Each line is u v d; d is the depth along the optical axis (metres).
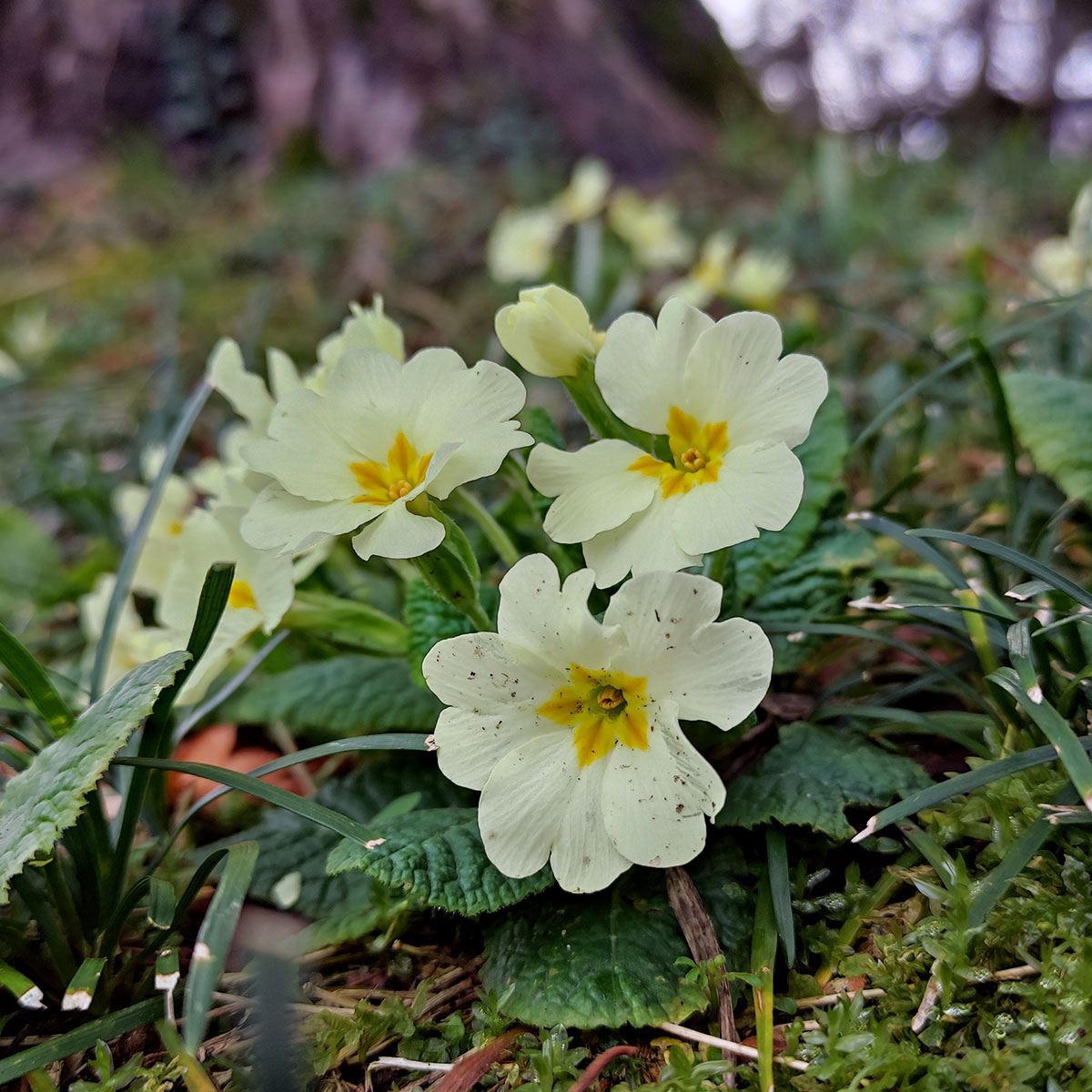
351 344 0.14
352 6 0.62
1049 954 0.11
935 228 0.46
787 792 0.13
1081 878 0.12
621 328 0.13
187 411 0.19
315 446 0.13
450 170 0.56
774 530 0.12
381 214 0.49
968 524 0.19
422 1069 0.12
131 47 0.66
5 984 0.12
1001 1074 0.11
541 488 0.13
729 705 0.12
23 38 0.69
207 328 0.41
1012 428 0.16
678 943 0.13
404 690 0.16
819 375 0.12
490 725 0.12
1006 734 0.14
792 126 0.83
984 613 0.13
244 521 0.13
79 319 0.47
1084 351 0.22
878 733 0.15
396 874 0.12
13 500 0.32
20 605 0.25
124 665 0.18
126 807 0.13
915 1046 0.11
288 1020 0.12
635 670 0.12
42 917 0.13
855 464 0.24
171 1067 0.12
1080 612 0.13
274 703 0.16
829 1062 0.11
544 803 0.12
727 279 0.32
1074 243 0.25
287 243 0.48
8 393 0.37
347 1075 0.12
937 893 0.12
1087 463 0.15
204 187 0.63
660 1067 0.12
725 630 0.12
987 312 0.30
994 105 1.02
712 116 0.77
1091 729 0.13
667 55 0.77
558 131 0.59
